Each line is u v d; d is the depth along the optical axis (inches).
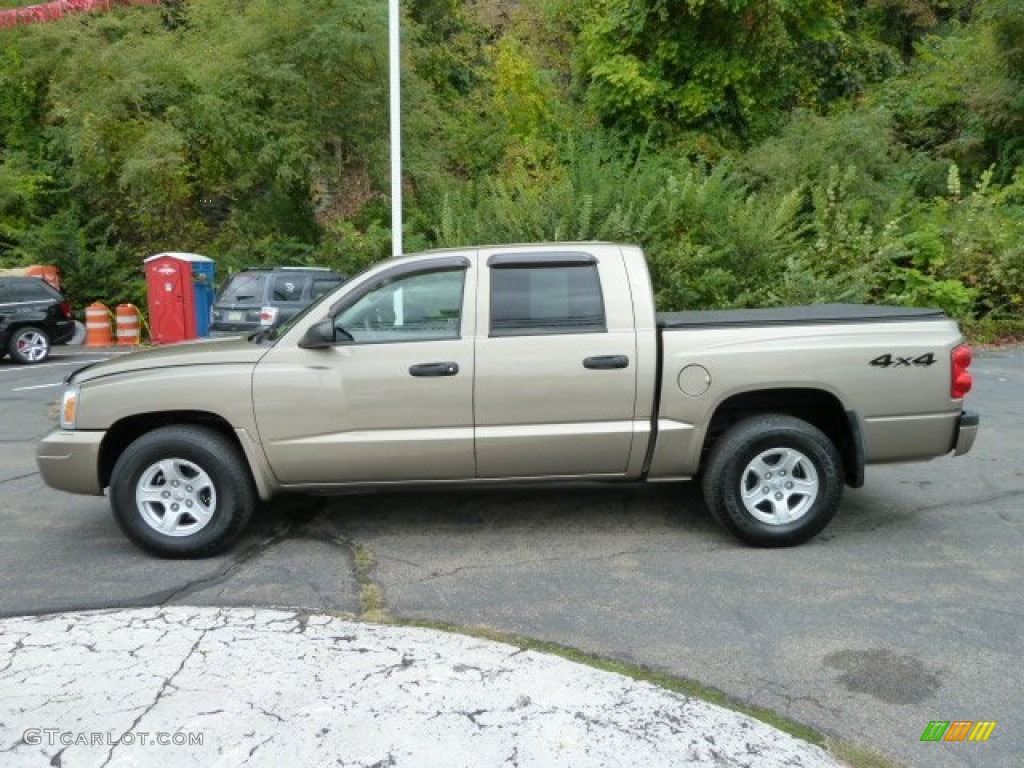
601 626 164.7
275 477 202.8
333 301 203.0
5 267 808.9
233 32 753.6
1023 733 128.4
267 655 151.3
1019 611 169.6
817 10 816.3
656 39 775.7
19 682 142.1
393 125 400.2
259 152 740.7
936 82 830.5
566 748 122.3
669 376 200.5
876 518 227.6
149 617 169.2
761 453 201.9
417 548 208.7
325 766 118.1
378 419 200.5
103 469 207.0
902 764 121.1
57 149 877.2
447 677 143.1
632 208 520.4
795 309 230.2
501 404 200.5
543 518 229.5
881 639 158.4
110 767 118.1
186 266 685.3
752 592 179.9
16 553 210.5
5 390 488.1
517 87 871.1
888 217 632.4
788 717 132.6
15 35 840.3
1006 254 583.5
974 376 456.8
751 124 796.0
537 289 204.4
